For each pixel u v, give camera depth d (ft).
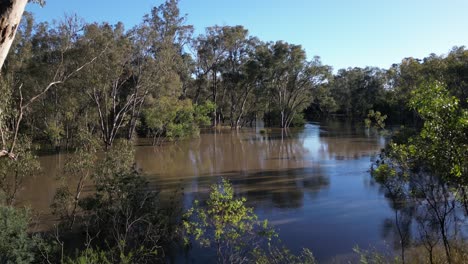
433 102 19.25
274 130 185.26
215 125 190.90
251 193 58.23
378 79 245.04
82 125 109.81
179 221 40.50
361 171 73.05
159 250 34.68
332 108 267.80
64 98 102.37
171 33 130.82
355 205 49.52
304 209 48.75
